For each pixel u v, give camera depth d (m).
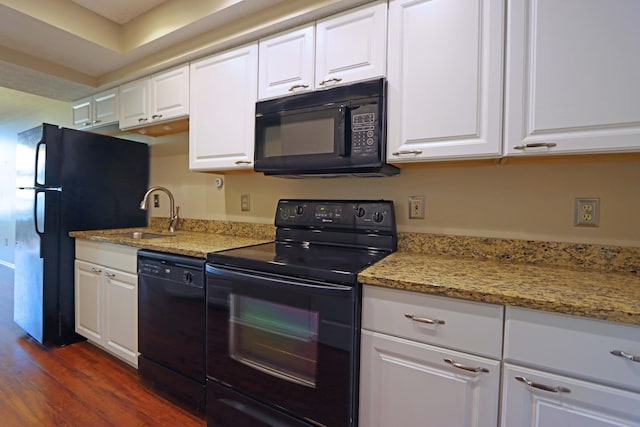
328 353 1.20
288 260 1.37
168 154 2.70
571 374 0.87
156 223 2.77
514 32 1.16
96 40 2.02
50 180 2.29
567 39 1.08
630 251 1.21
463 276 1.13
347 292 1.15
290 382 1.29
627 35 1.01
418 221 1.63
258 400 1.38
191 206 2.54
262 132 1.70
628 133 1.01
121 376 1.99
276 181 2.10
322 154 1.50
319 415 1.23
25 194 2.48
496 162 1.38
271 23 1.63
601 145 1.04
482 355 0.98
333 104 1.47
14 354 2.24
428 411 1.06
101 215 2.56
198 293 1.58
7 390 1.83
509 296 0.93
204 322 1.57
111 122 2.56
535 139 1.14
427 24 1.30
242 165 1.82
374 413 1.15
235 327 1.43
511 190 1.43
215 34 1.84
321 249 1.68
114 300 2.05
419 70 1.32
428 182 1.61
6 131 4.96
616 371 0.83
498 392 0.96
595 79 1.05
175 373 1.69
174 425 1.58
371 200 1.70
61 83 2.46
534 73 1.13
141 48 2.07
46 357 2.20
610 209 1.26
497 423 0.97
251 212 2.21
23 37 1.95
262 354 1.36
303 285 1.23
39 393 1.80
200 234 2.33
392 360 1.12
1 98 3.73
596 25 1.04
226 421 1.47
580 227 1.31
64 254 2.36
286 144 1.62
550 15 1.10
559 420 0.89
